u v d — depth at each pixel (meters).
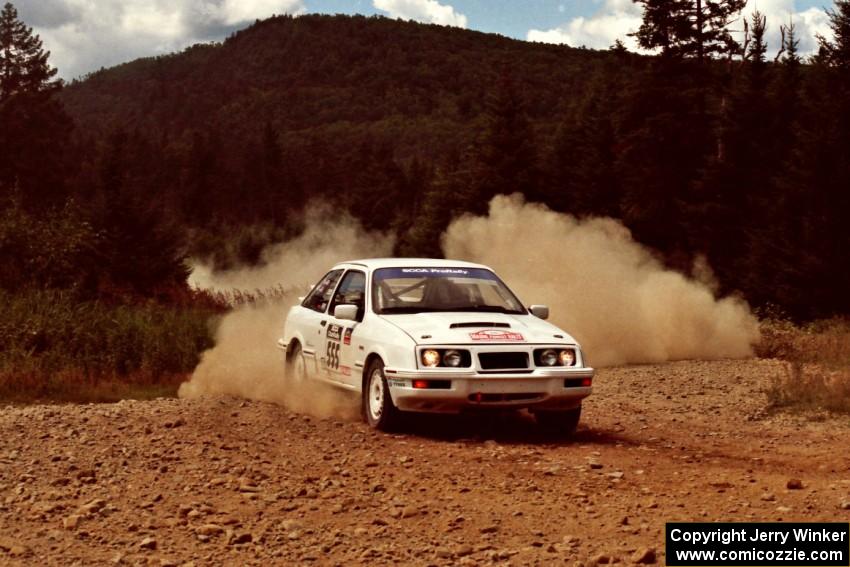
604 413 11.04
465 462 7.67
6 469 7.29
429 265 10.23
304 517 5.94
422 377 8.44
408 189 138.50
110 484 6.81
